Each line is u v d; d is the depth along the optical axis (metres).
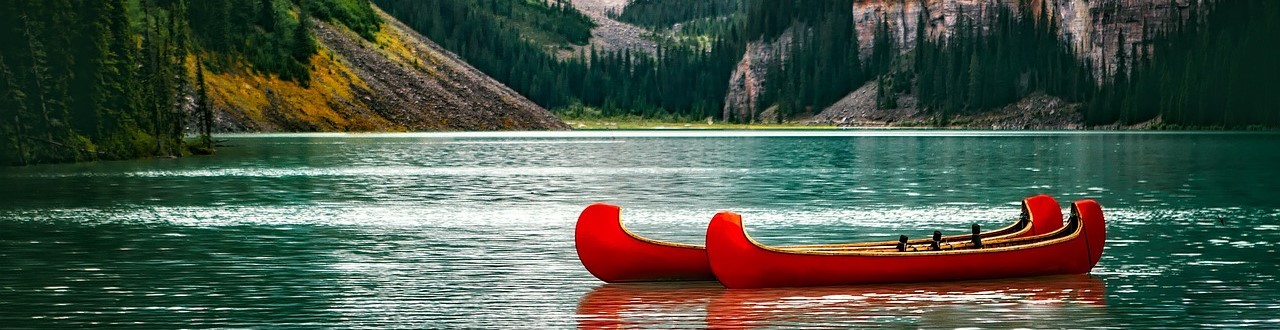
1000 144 165.25
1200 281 33.81
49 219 51.44
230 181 77.44
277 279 34.53
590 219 32.94
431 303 30.78
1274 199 63.12
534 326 27.98
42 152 102.06
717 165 102.00
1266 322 28.30
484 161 108.19
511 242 43.22
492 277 34.78
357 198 63.56
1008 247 33.03
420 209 56.94
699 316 28.78
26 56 102.44
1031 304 30.17
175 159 110.44
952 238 34.88
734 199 64.25
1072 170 93.56
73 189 69.69
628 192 69.25
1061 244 33.84
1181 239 44.03
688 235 47.50
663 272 33.03
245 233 46.19
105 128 111.44
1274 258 38.56
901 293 31.28
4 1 101.94
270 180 78.75
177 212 54.88
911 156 121.50
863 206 59.72
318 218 52.22
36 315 29.11
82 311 29.66
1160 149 141.62
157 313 29.44
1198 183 77.19
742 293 31.41
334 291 32.53
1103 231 34.88
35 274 35.31
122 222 50.28
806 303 30.06
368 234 45.81
